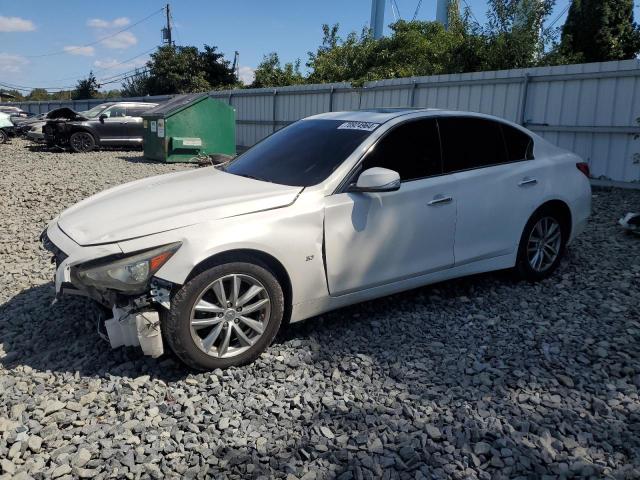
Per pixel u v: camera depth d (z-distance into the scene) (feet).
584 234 22.12
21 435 9.25
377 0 102.94
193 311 10.84
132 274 10.46
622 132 31.09
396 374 11.33
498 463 8.63
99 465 8.63
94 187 34.22
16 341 12.91
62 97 259.19
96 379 11.03
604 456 8.85
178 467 8.60
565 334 13.03
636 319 13.87
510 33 50.42
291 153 14.29
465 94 38.78
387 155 13.56
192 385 10.92
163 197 12.64
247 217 11.45
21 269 18.31
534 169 15.98
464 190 14.44
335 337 12.98
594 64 31.86
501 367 11.56
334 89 51.21
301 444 9.15
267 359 11.88
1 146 72.49
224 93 68.28
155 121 50.96
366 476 8.39
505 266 15.71
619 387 10.78
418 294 15.52
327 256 12.35
